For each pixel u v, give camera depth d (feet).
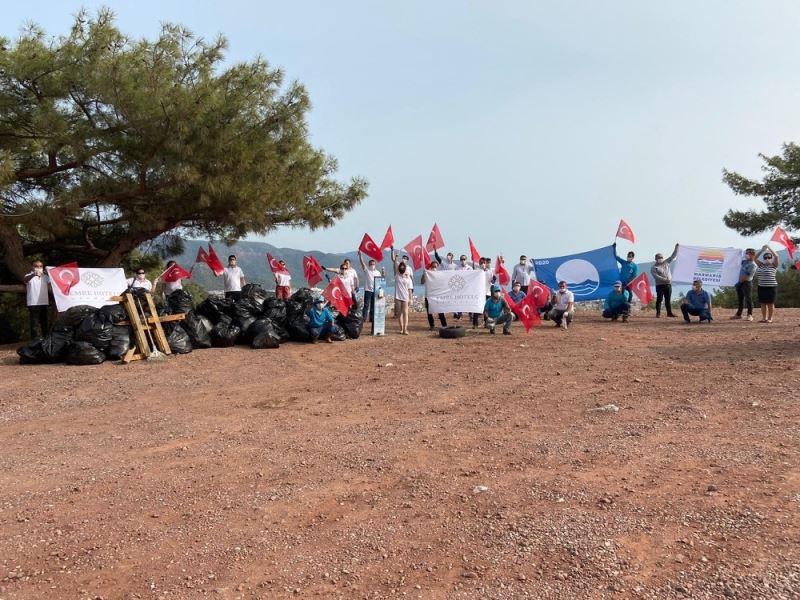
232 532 13.29
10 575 11.69
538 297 52.24
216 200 47.50
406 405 24.70
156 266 68.54
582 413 21.89
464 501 14.33
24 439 21.47
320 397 26.96
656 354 34.35
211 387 29.84
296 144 51.21
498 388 27.22
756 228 99.86
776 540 11.44
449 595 10.43
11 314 59.77
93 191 45.39
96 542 13.02
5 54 40.19
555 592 10.30
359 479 16.20
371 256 51.31
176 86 42.80
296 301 47.19
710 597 9.86
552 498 14.15
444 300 50.55
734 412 20.63
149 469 17.71
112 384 30.66
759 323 47.70
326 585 10.98
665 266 56.08
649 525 12.45
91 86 40.78
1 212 43.27
